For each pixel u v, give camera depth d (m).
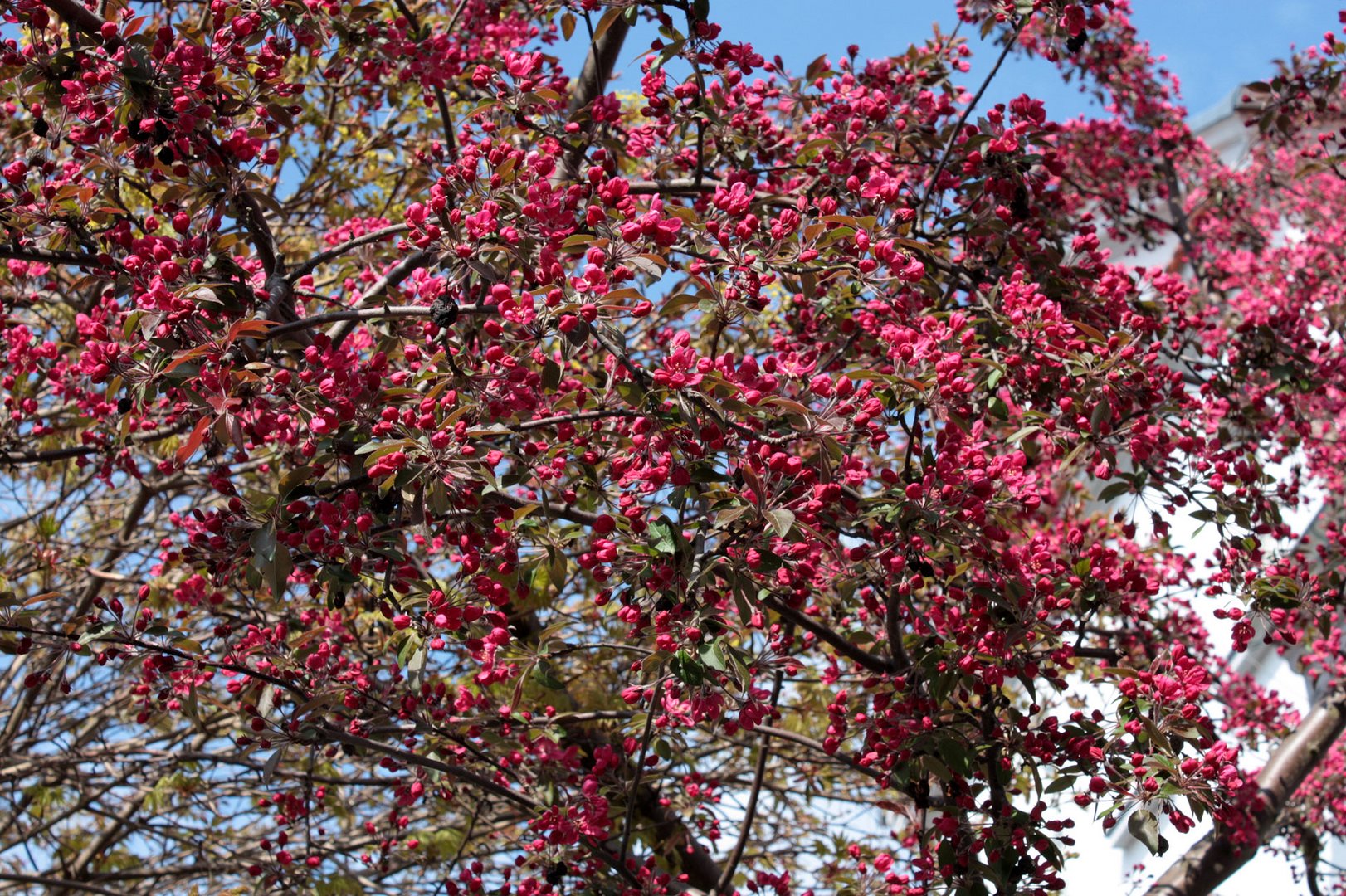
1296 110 7.28
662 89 5.13
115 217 4.21
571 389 3.92
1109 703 4.57
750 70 4.87
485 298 4.01
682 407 3.19
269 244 4.27
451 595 3.76
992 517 4.28
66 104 3.87
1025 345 4.39
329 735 4.35
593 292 3.30
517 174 3.75
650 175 5.85
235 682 4.47
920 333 4.25
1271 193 11.80
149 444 6.30
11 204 3.99
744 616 3.25
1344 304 7.88
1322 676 8.07
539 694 5.93
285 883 5.51
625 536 3.51
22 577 7.36
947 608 4.41
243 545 3.60
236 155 4.07
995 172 5.12
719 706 3.37
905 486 3.89
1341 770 8.28
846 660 6.56
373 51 5.41
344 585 3.62
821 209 3.87
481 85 5.00
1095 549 4.45
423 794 5.36
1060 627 4.45
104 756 6.64
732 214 3.71
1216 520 4.47
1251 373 6.02
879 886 4.59
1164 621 6.40
